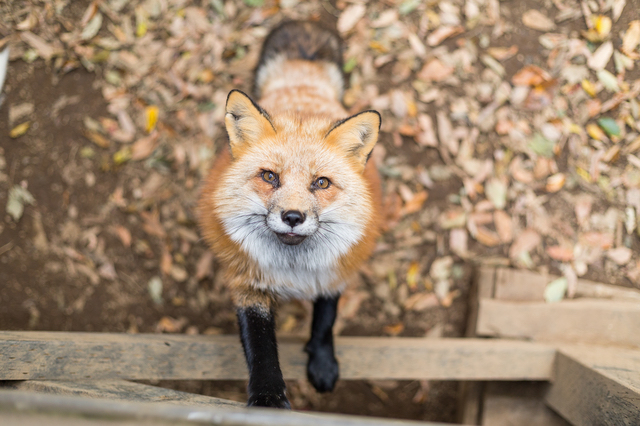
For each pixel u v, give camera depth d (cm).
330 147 242
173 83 408
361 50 421
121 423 121
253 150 240
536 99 400
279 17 430
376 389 388
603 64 392
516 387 338
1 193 374
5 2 380
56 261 379
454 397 391
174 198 400
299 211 217
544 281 354
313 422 127
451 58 415
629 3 390
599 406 257
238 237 239
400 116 411
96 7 400
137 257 392
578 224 384
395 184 405
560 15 407
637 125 379
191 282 393
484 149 406
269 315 256
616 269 372
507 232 395
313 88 338
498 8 415
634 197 374
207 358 271
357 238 246
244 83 419
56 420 121
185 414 122
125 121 401
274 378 219
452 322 396
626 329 332
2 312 364
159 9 411
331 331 278
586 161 388
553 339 335
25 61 384
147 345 259
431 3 420
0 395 125
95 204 392
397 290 396
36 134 385
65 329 375
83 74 397
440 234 402
